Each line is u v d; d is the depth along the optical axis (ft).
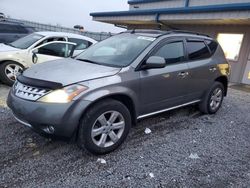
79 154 12.08
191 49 16.74
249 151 13.83
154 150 13.02
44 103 10.69
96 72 12.08
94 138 11.73
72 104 10.73
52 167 10.90
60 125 10.65
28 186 9.59
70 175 10.44
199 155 12.89
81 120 11.25
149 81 13.48
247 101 25.48
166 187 10.13
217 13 35.27
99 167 11.16
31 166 10.85
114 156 12.17
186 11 39.55
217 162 12.35
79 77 11.44
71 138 11.53
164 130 15.67
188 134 15.38
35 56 22.76
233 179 11.05
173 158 12.37
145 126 16.05
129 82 12.56
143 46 14.20
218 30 41.22
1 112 16.48
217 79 19.40
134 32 16.35
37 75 11.84
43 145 12.64
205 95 18.38
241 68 37.93
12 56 23.04
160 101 14.61
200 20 39.19
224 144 14.44
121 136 12.64
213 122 17.90
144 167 11.40
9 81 23.38
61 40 26.66
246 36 37.06
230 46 39.50
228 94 28.25
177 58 15.56
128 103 13.10
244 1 37.88
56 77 11.43
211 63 18.10
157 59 13.05
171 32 16.08
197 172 11.34
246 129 17.13
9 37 36.35
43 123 10.68
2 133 13.56
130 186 10.03
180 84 15.53
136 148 13.09
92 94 11.16
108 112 11.92
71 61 14.23
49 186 9.68
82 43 28.12
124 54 14.01
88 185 9.90
